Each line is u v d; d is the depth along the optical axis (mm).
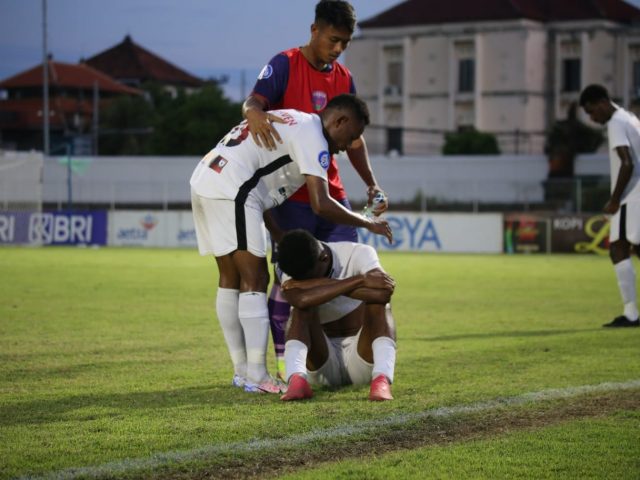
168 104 137375
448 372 13445
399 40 133375
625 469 8258
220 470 8156
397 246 61156
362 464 8328
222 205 11781
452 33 130000
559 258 51656
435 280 34438
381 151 131875
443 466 8281
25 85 148750
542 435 9430
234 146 11883
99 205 77812
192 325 19578
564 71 129625
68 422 9961
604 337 17812
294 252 11344
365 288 11336
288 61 13234
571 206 67188
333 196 13594
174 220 63312
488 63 128000
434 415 10289
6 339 17141
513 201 74062
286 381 11445
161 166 88938
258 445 8914
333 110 11805
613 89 127438
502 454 8695
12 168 66438
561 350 15906
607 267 43031
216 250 11906
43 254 51406
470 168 89750
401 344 16812
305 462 8453
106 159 89000
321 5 12906
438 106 132375
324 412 10438
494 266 43562
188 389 12086
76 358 14852
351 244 12023
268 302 13062
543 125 129250
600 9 127688
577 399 11344
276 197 12070
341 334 12219
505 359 14805
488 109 128250
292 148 11719
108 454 8602
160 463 8289
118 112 131875
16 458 8453
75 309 22719
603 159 89500
